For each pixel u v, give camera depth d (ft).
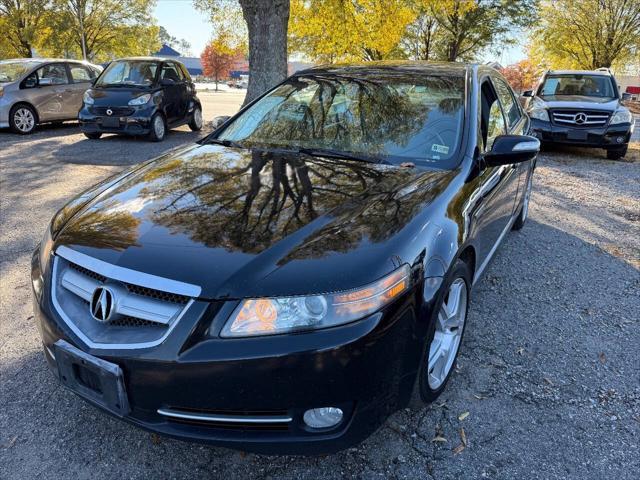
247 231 6.93
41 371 9.16
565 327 11.07
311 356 5.95
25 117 36.68
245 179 8.64
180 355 6.02
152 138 34.04
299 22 59.16
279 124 11.29
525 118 15.97
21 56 91.40
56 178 22.80
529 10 81.41
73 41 90.48
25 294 11.82
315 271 6.20
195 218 7.32
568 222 18.45
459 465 7.31
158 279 6.27
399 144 9.98
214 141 11.28
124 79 34.81
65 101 38.99
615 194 22.91
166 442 7.68
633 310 11.90
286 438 6.28
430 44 88.07
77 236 7.32
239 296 6.06
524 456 7.49
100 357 6.32
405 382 6.91
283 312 6.00
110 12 94.63
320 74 12.48
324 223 7.10
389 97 11.03
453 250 7.62
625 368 9.67
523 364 9.70
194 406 6.16
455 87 10.94
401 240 6.88
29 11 84.28
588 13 82.53
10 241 14.96
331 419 6.40
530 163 15.47
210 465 7.29
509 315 11.51
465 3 64.54
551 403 8.64
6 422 7.97
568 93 36.14
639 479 7.10
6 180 22.30
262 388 6.00
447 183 8.62
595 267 14.33
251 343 5.95
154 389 6.19
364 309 6.18
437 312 7.25
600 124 32.09
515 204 13.89
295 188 8.21
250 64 32.50
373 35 56.59
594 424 8.16
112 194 8.59
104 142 33.55
